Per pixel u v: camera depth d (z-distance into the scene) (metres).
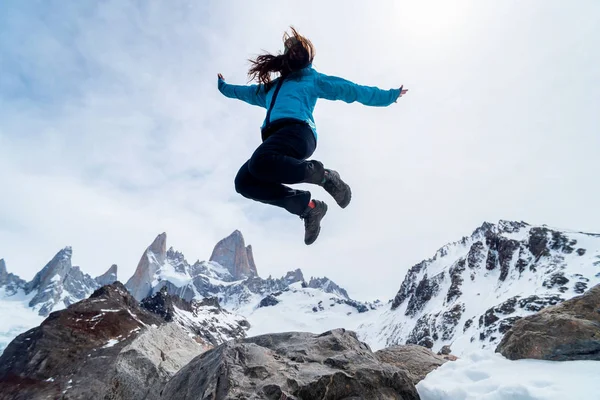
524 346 4.15
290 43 3.40
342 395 3.01
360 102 3.47
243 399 2.69
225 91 4.04
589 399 2.56
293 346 3.85
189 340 8.03
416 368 4.67
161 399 3.89
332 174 3.15
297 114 2.94
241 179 3.05
